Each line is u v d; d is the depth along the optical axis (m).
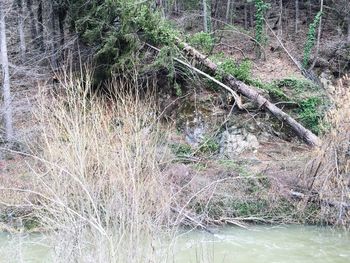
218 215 11.18
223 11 23.77
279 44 20.92
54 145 6.59
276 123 16.31
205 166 13.50
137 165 5.65
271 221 11.66
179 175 11.12
